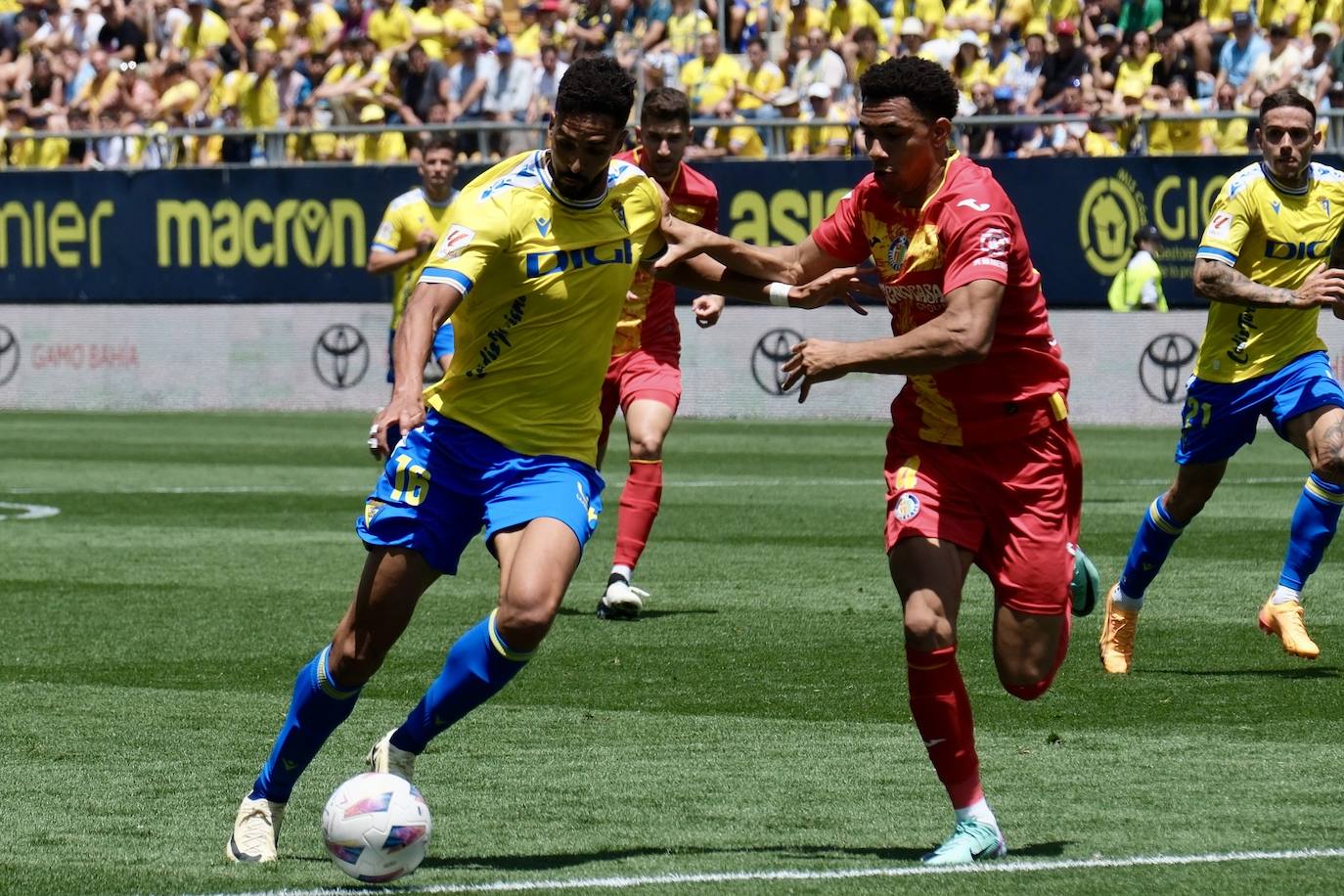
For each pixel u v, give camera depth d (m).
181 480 46.75
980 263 13.29
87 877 12.99
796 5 69.44
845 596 27.73
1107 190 63.72
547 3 71.19
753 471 48.75
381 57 73.62
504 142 70.25
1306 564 21.66
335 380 72.06
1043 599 14.09
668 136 25.16
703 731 18.38
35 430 63.09
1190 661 22.17
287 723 13.79
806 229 66.50
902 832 14.38
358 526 13.81
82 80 78.31
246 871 13.19
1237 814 14.82
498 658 13.30
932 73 13.62
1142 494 42.28
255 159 73.69
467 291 13.20
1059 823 14.58
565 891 12.48
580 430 14.06
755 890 12.51
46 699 20.20
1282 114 21.30
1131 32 66.69
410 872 12.67
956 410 13.96
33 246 74.75
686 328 69.06
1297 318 21.52
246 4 76.94
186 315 73.50
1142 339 63.50
